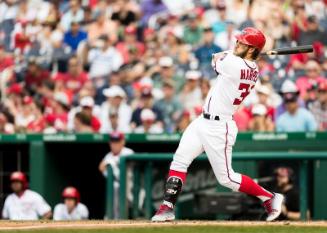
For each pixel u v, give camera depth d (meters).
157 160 43.38
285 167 41.91
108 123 53.81
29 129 56.91
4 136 47.91
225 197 42.62
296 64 56.69
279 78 55.66
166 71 56.94
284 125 47.66
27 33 68.25
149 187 43.59
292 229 29.05
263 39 29.62
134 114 53.12
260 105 47.88
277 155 41.81
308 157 41.53
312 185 41.88
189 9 63.59
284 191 41.88
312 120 47.94
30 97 61.88
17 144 48.72
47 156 47.66
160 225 29.80
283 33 59.88
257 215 42.06
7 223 32.16
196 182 43.25
